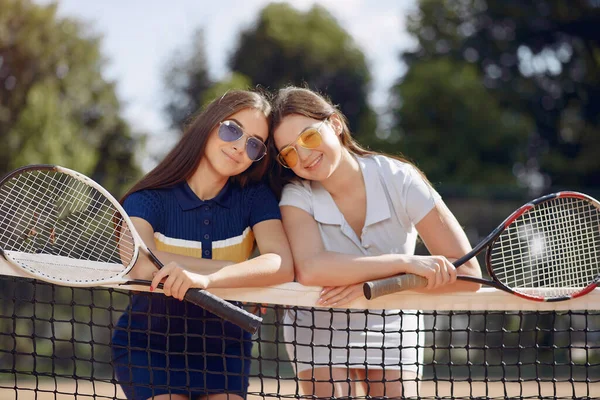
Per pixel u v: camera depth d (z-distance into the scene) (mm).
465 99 19219
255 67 24016
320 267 2570
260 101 2734
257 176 2840
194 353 2600
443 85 19250
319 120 2729
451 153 18984
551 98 20828
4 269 2441
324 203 2826
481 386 8383
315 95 2793
